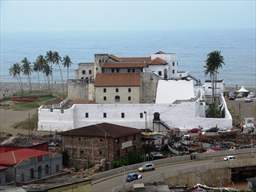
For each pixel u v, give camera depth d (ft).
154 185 425.69
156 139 556.92
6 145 503.20
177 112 618.03
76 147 519.60
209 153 514.27
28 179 447.42
